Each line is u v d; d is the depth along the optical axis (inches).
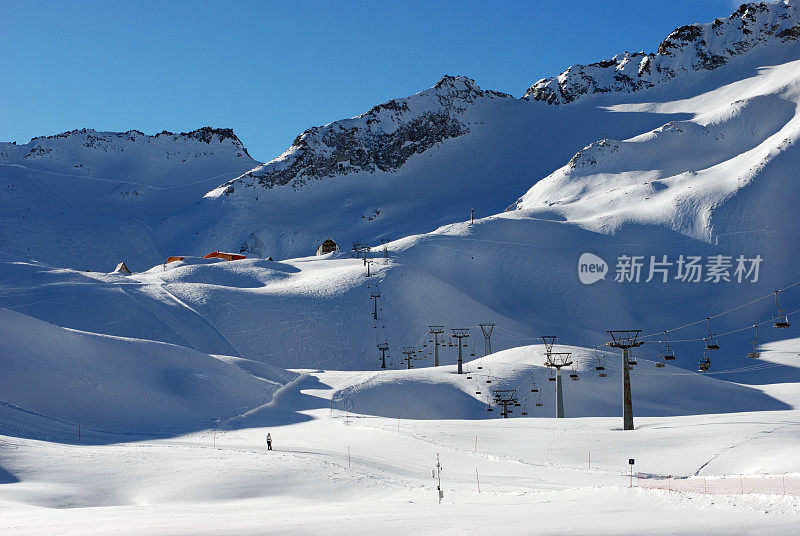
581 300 7391.7
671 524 817.5
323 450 2132.1
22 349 3223.4
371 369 5585.6
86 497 1461.6
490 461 1936.5
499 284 7731.3
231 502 1401.3
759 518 838.5
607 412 3631.9
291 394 3654.0
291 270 7864.2
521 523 850.1
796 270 7391.7
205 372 3676.2
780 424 2123.5
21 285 5989.2
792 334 6023.6
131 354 3661.4
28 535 874.1
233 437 2556.6
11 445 1962.4
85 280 6299.2
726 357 5895.7
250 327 5890.8
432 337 6023.6
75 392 3004.4
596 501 1043.3
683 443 2026.3
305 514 1039.0
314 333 5940.0
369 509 1087.6
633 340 2469.2
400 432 2417.6
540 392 3759.8
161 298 6131.9
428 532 817.5
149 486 1568.7
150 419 2938.0
